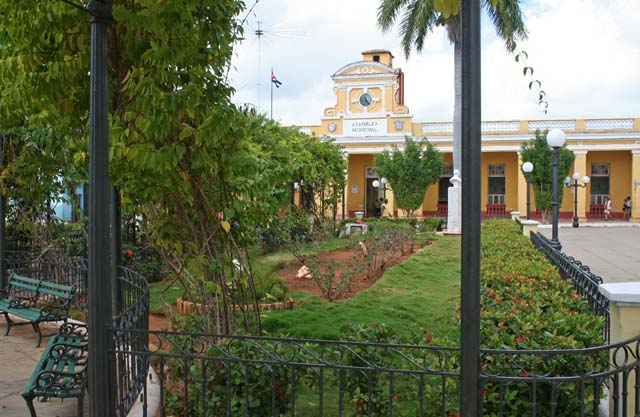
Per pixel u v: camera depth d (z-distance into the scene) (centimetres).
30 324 748
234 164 426
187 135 396
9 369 564
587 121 3369
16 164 871
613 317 371
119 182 423
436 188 3675
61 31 396
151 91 379
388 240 1361
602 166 3597
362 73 3538
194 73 410
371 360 374
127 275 572
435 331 535
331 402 456
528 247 966
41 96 405
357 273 1013
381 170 2981
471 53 264
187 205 447
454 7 293
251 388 362
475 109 265
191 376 390
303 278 1047
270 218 561
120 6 360
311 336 606
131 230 1143
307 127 3647
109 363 339
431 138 3494
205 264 454
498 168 3659
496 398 332
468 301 271
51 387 398
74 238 1070
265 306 751
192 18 410
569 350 286
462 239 271
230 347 370
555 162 1048
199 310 579
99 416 333
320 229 1969
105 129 333
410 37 2320
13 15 398
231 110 414
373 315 711
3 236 882
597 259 1540
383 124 3522
